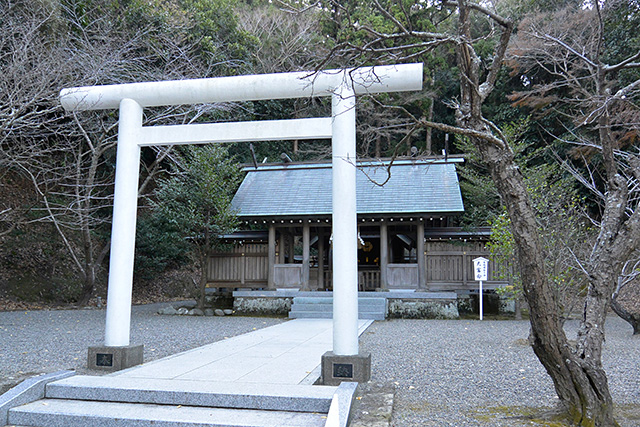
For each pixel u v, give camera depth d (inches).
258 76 229.9
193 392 168.4
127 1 678.5
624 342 331.9
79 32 568.7
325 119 223.0
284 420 151.3
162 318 494.3
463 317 527.2
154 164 632.4
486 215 666.2
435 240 581.0
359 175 627.5
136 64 560.1
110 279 231.1
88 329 381.7
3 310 526.3
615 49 535.5
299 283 561.3
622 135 317.1
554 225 340.5
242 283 596.1
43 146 625.0
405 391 191.5
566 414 150.1
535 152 629.3
